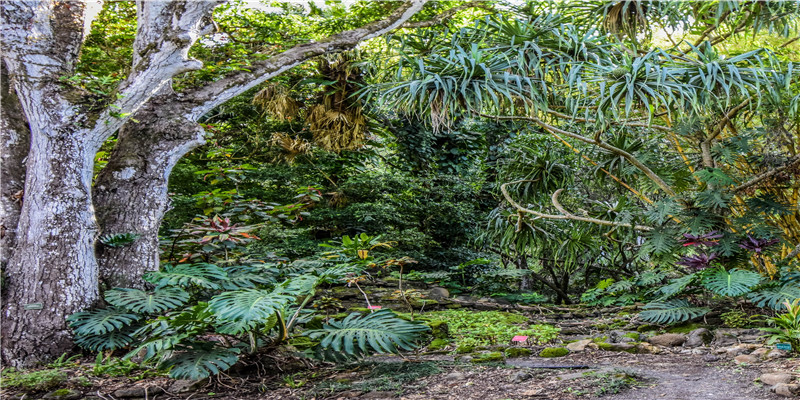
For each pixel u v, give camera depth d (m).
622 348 3.64
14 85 3.51
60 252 3.54
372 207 7.68
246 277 4.10
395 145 9.27
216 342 3.23
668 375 2.88
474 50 4.41
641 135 5.86
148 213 4.12
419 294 5.90
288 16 7.35
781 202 4.88
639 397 2.42
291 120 8.26
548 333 4.25
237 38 7.10
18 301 3.47
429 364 3.19
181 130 4.25
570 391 2.50
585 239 5.72
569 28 4.75
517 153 6.74
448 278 7.57
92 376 3.03
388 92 4.67
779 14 4.59
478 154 9.66
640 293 6.09
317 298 5.25
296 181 8.12
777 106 4.20
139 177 4.10
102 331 3.32
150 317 3.84
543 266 7.74
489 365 3.15
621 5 4.97
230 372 3.02
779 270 4.35
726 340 3.76
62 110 3.54
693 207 4.62
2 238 3.65
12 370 3.22
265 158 8.67
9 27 3.41
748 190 4.98
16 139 3.85
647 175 5.02
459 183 8.65
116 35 6.79
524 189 6.05
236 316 2.54
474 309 5.93
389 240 7.44
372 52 6.68
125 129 4.21
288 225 7.21
